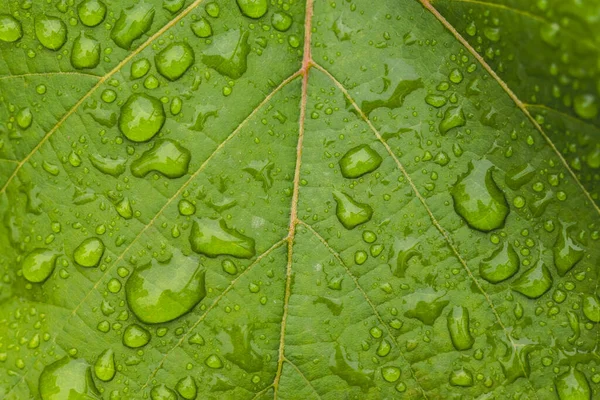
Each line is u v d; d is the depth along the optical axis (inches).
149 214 9.2
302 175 9.3
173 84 9.2
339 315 9.3
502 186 9.2
